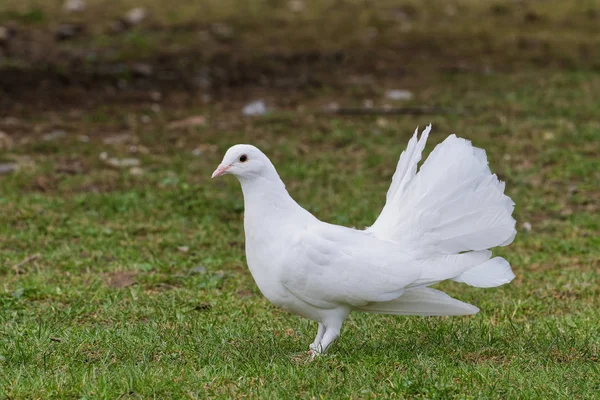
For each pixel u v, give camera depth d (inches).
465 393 288.5
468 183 306.7
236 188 598.9
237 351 329.1
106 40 978.7
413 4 1187.9
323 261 303.9
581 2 1198.3
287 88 851.4
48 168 612.4
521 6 1182.9
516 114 754.8
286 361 315.9
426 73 907.4
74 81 832.9
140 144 677.9
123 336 347.6
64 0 1126.4
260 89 845.8
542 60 957.2
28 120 725.3
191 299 406.9
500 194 305.0
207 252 489.4
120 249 486.0
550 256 489.4
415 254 309.6
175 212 553.0
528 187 601.0
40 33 994.1
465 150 310.5
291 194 581.9
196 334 353.7
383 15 1131.9
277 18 1105.4
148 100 798.5
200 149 669.3
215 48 974.4
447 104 785.6
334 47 995.3
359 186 596.4
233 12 1121.4
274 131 714.2
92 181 596.1
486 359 325.1
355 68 924.0
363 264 304.2
